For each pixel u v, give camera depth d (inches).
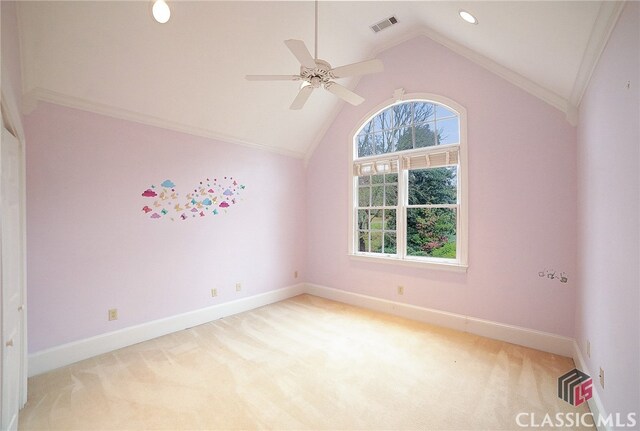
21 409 77.4
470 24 100.7
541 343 111.0
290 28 120.5
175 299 130.9
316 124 174.2
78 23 88.4
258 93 138.2
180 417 74.8
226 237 150.4
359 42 144.8
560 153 107.6
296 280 187.2
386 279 153.6
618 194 61.0
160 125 125.6
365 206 164.9
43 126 97.3
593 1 59.1
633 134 53.2
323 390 85.9
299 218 188.5
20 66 87.0
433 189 141.5
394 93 148.2
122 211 115.2
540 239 111.9
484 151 123.4
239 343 117.3
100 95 106.0
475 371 96.0
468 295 128.0
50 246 98.7
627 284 56.0
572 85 94.0
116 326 113.5
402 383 89.4
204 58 113.9
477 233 125.4
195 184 138.0
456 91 130.5
